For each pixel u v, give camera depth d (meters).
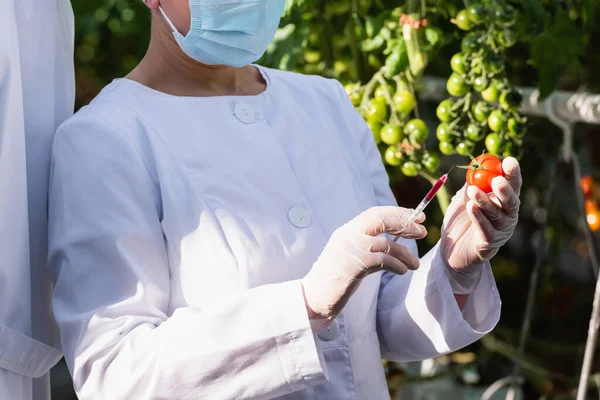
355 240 1.66
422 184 3.97
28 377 2.00
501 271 4.87
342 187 2.06
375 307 2.09
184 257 1.87
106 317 1.79
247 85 2.16
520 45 3.47
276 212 1.93
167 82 2.07
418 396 4.00
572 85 4.30
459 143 2.88
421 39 2.89
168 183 1.88
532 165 4.14
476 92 3.00
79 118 1.93
